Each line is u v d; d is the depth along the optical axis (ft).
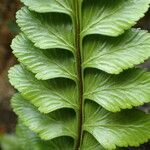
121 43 0.46
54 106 0.48
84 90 0.49
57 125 0.50
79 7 0.47
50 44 0.47
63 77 0.48
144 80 0.46
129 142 0.47
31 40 0.47
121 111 0.48
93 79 0.48
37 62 0.48
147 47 0.46
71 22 0.47
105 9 0.46
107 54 0.47
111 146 0.47
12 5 1.02
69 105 0.49
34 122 0.49
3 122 0.95
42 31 0.47
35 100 0.48
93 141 0.50
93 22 0.47
